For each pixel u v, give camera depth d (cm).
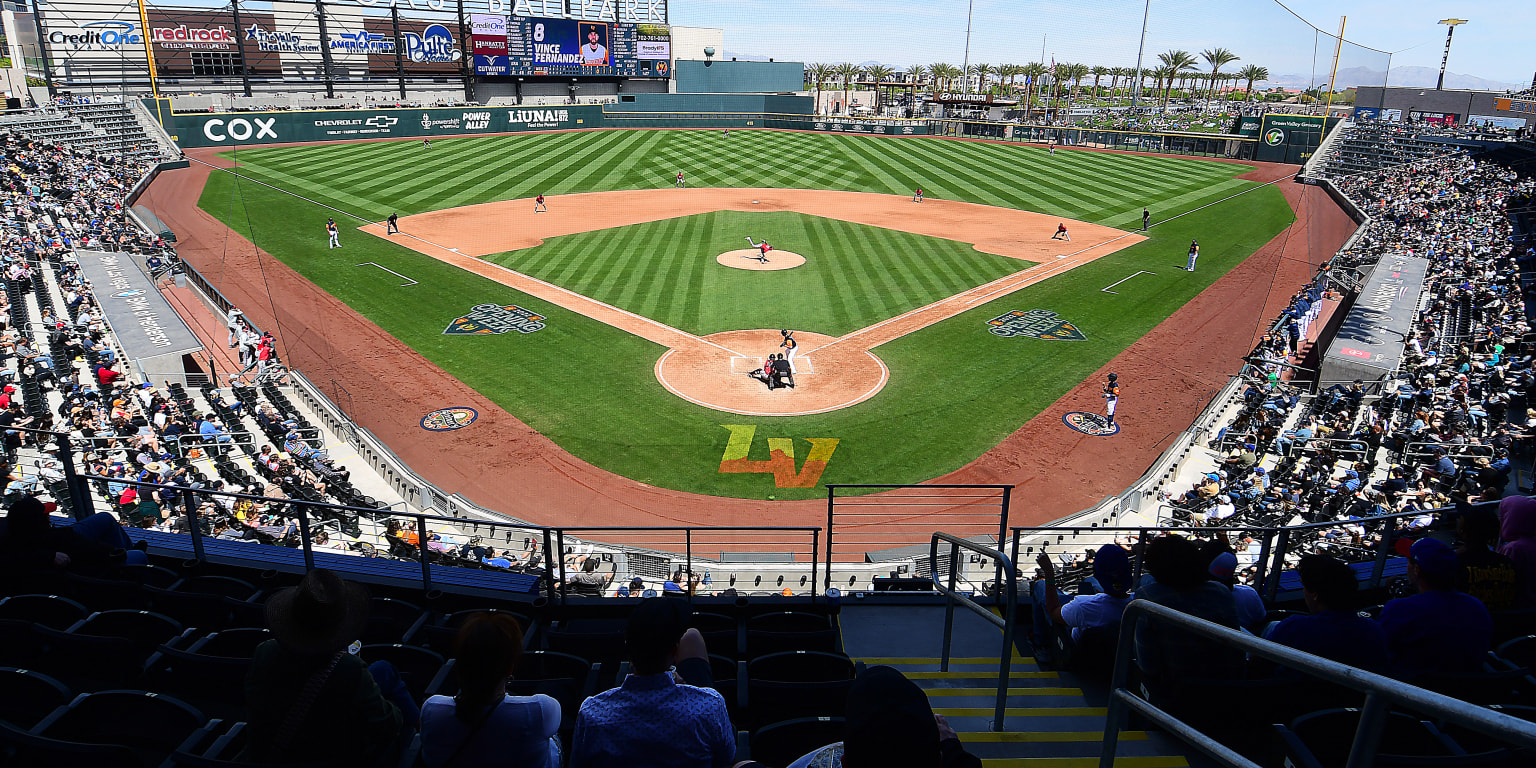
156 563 867
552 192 5788
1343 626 482
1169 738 525
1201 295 3688
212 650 629
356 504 1728
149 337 2558
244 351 2741
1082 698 608
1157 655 521
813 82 10569
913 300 3519
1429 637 497
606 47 9062
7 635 580
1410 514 769
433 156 6931
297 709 382
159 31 6969
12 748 421
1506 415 1973
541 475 2131
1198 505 1800
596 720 370
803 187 6200
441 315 3262
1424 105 8825
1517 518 644
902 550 1822
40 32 6506
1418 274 3400
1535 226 4016
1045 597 652
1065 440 2341
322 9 7481
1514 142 6150
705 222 4928
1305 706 497
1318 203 5881
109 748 410
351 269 3884
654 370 2752
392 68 8119
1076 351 2986
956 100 8762
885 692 269
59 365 2314
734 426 2384
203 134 6762
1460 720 213
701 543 1842
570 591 1296
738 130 9262
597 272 3862
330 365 2794
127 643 568
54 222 3984
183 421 2030
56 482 1434
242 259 4012
